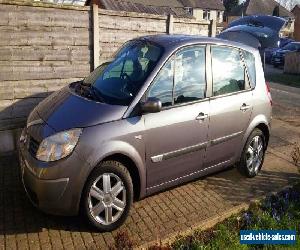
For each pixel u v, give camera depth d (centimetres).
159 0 4419
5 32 596
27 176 393
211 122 489
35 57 634
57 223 427
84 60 693
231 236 426
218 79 508
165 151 445
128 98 428
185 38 493
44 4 620
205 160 503
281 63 2536
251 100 550
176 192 522
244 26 1219
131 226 432
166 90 449
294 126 902
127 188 418
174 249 402
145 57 469
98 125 396
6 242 389
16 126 635
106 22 709
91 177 393
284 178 597
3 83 613
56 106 438
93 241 400
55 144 383
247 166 576
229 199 514
